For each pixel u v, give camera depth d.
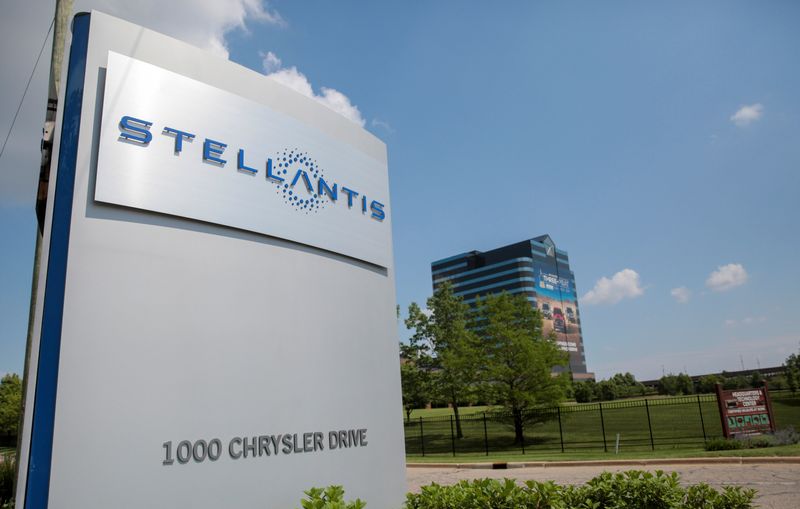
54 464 4.12
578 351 160.25
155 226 5.03
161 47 5.47
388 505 6.50
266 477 5.23
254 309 5.56
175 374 4.83
